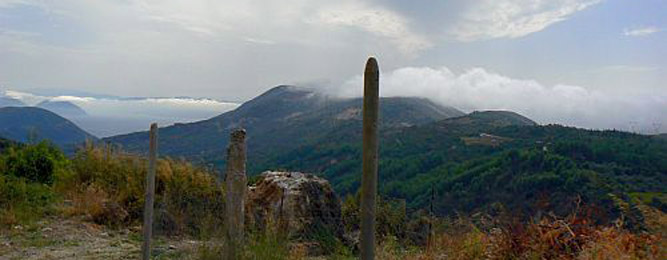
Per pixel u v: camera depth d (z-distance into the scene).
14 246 8.27
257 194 9.53
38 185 12.55
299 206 8.99
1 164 13.48
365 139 3.90
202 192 10.38
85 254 7.92
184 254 7.75
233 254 6.02
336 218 9.21
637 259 5.03
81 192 11.59
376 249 7.42
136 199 10.80
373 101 3.88
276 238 6.72
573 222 5.94
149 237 6.77
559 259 5.69
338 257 7.94
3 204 10.59
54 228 9.51
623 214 5.73
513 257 6.05
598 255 5.11
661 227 5.26
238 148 6.12
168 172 10.98
